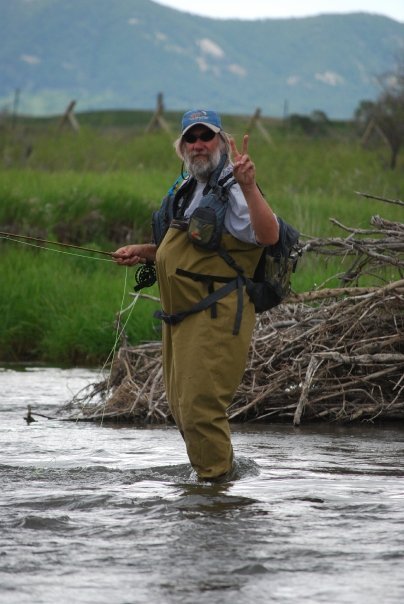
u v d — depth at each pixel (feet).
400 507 48.70
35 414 83.41
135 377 87.20
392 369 80.28
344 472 58.13
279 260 53.31
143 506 48.91
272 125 460.14
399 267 85.30
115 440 70.85
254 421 81.15
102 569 37.88
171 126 405.18
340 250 87.15
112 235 188.34
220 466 54.34
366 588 35.50
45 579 36.60
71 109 372.58
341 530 43.98
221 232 52.11
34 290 146.41
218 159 53.16
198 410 53.36
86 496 50.70
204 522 45.39
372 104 377.30
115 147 323.78
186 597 34.42
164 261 53.21
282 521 45.65
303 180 269.85
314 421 81.20
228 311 52.54
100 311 132.16
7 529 44.11
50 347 132.77
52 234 180.75
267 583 36.09
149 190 209.97
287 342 82.74
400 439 71.46
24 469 58.65
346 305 83.61
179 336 53.31
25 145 319.27
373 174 274.36
